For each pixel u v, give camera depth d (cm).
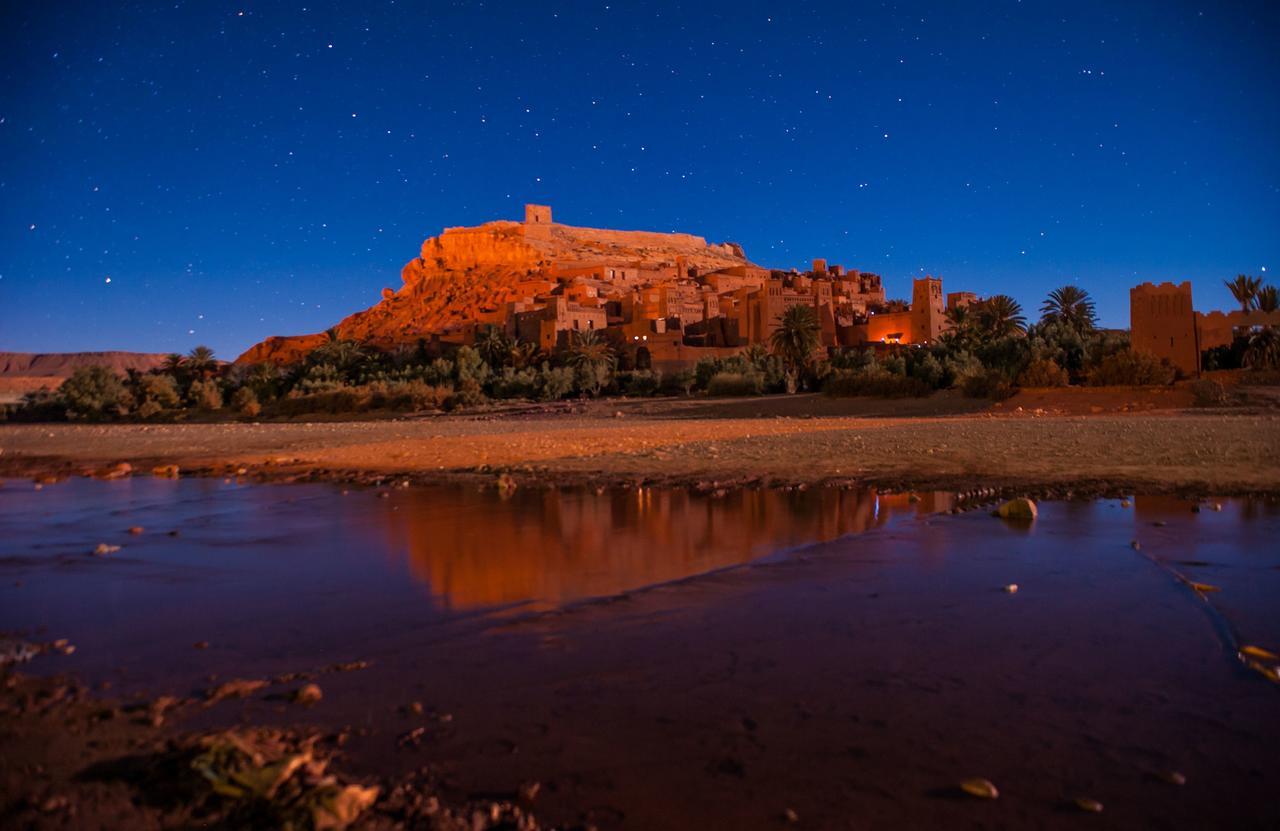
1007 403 4572
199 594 751
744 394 6438
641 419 4988
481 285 18062
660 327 10325
